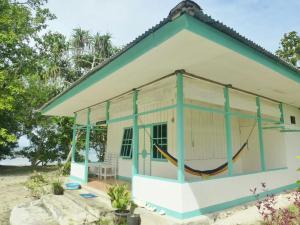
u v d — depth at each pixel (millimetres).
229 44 3363
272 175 6391
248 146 8242
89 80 5336
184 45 3268
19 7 15211
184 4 2615
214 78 4824
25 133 16031
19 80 14109
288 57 15961
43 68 16719
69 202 5746
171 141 6414
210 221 4172
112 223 4219
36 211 5727
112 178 8594
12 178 11734
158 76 4668
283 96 6523
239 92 5898
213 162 7008
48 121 15594
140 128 7652
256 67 4203
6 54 15094
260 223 4109
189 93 4648
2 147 15383
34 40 16781
